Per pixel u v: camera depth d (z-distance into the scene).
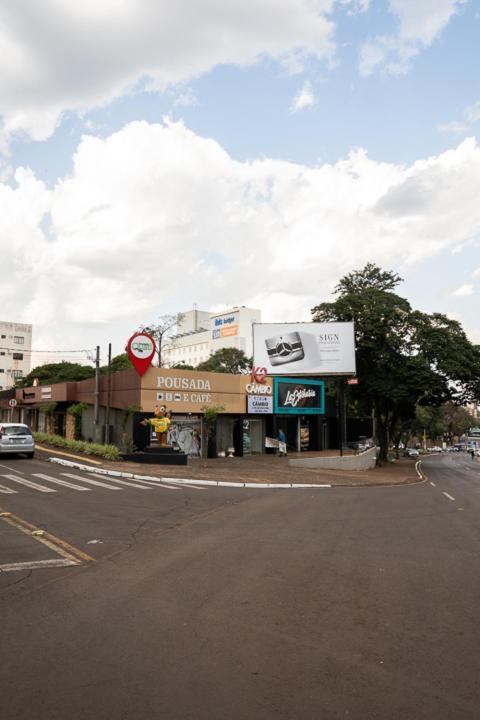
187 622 5.83
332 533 11.13
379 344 44.16
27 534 10.47
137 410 29.70
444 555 9.23
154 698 4.21
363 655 5.02
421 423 83.44
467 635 5.54
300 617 6.03
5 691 4.32
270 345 40.84
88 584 7.22
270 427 37.25
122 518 12.47
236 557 8.82
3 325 104.31
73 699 4.20
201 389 32.56
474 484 27.28
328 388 45.41
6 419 58.00
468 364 41.66
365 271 48.88
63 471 22.47
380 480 26.39
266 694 4.28
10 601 6.52
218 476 23.05
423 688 4.40
